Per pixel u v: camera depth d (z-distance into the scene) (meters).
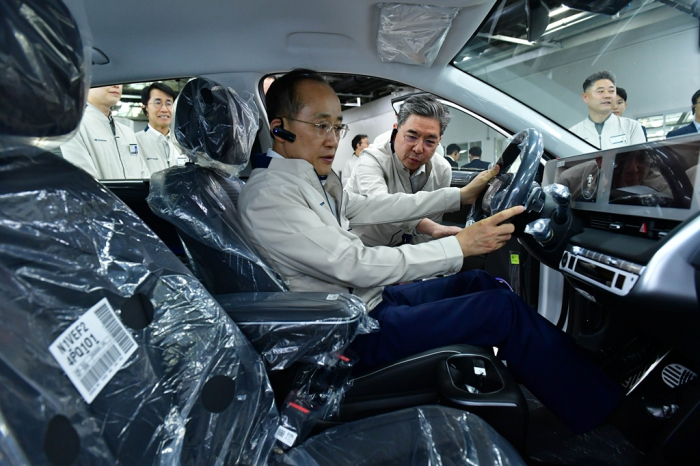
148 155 2.58
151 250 0.57
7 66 0.38
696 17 3.12
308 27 1.26
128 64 1.35
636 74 3.45
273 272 0.97
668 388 1.10
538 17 1.94
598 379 1.04
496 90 1.58
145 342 0.51
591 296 1.21
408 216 1.49
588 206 1.23
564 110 1.71
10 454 0.34
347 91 3.21
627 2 1.46
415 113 1.60
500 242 1.08
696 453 1.02
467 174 2.22
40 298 0.41
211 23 1.20
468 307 1.08
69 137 0.48
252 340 0.78
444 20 1.17
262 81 1.54
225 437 0.60
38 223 0.44
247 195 1.07
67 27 0.44
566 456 1.21
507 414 0.87
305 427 0.81
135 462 0.46
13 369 0.36
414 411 0.79
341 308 0.82
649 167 1.00
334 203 1.23
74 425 0.40
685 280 0.87
